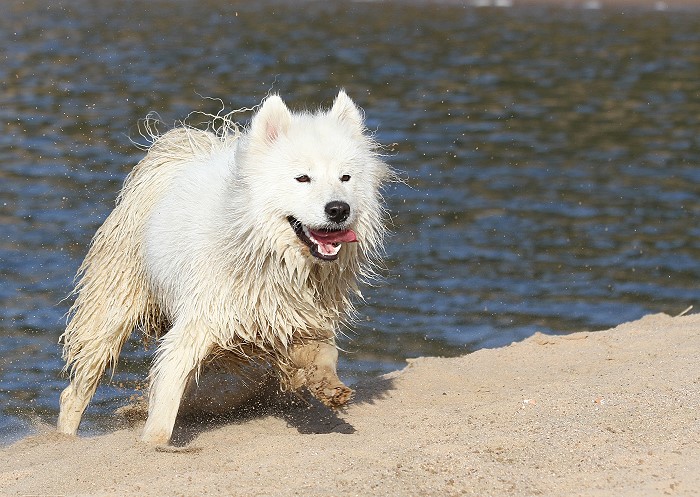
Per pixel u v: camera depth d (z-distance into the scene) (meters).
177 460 7.67
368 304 14.44
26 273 14.85
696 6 60.53
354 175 8.54
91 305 9.75
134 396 11.09
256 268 8.34
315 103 27.83
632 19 53.66
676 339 11.00
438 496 6.63
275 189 8.26
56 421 10.38
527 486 6.74
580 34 47.03
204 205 8.71
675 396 8.60
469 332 13.41
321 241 8.25
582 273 15.91
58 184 19.58
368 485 6.82
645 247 17.27
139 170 9.90
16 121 25.22
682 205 19.94
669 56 40.53
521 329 13.55
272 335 8.62
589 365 10.44
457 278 15.57
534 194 20.50
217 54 37.91
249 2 61.06
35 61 34.62
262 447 7.91
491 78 34.72
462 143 24.86
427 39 44.44
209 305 8.46
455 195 20.19
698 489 6.49
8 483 7.41
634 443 7.52
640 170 22.77
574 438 7.70
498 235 17.73
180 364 8.45
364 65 36.44
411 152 23.72
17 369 11.80
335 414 9.27
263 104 8.50
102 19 48.97
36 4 55.09
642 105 30.66
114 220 9.77
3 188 19.16
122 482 7.25
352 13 55.31
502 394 9.60
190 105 27.50
